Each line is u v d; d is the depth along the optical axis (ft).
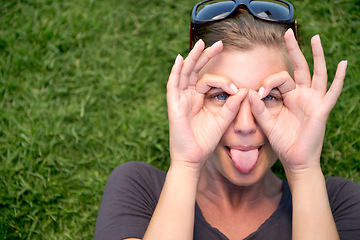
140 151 8.58
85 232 7.91
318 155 4.78
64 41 9.66
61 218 7.97
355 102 8.64
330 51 9.14
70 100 9.21
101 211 5.66
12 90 9.18
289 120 4.89
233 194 5.55
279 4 5.02
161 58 9.46
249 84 4.71
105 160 8.45
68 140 8.70
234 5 5.00
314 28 9.43
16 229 7.83
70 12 10.03
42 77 9.34
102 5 10.15
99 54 9.63
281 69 4.86
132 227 5.32
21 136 8.57
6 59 9.54
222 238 5.23
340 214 5.57
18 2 10.12
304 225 4.64
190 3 10.09
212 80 4.71
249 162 4.85
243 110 4.75
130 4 10.19
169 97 4.77
